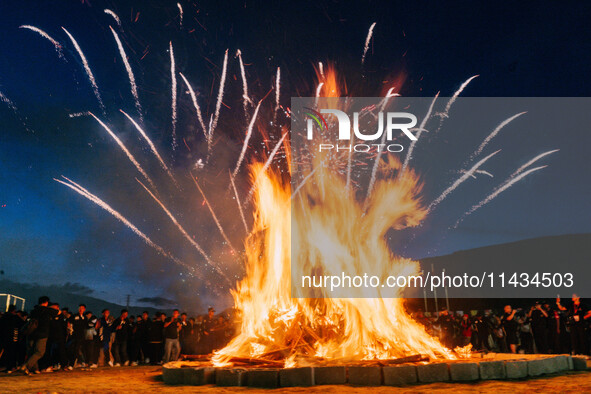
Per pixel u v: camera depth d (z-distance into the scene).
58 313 14.16
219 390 9.06
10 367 13.64
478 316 18.59
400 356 11.59
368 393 8.12
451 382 9.11
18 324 13.98
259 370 9.43
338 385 9.09
